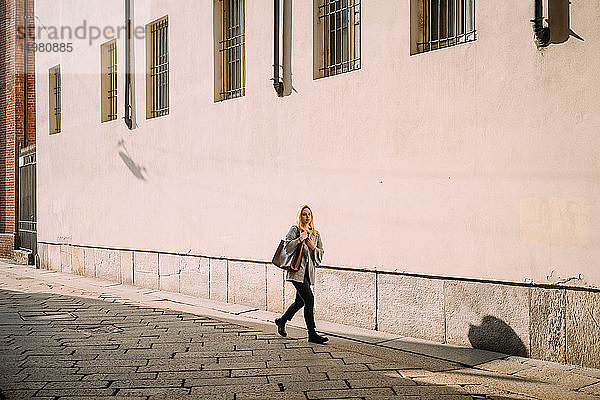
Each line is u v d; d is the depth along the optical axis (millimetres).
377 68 9477
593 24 7223
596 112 7195
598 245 7152
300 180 10719
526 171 7785
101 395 6430
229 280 12211
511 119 7930
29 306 12055
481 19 8234
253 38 11641
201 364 7672
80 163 17266
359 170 9734
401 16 9164
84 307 11938
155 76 14672
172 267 13758
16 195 22203
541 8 7590
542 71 7652
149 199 14508
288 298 10938
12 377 7090
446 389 6590
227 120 12266
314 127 10453
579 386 6629
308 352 8273
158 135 14211
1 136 22922
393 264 9266
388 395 6395
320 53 10539
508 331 7930
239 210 11984
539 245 7652
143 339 9086
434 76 8734
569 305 7375
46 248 19094
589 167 7246
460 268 8438
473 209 8305
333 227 10141
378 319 9445
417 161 8945
